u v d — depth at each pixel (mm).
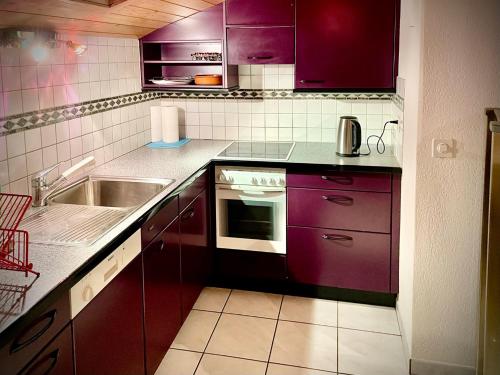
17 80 2273
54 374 1570
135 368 2191
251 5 3285
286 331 2900
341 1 3137
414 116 2400
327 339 2818
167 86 3574
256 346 2758
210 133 3916
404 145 2789
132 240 2109
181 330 2912
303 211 3152
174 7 2967
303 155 3285
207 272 3285
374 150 3424
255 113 3793
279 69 3672
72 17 2309
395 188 2975
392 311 3129
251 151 3447
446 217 2350
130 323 2123
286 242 3230
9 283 1573
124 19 2773
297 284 3314
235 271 3369
